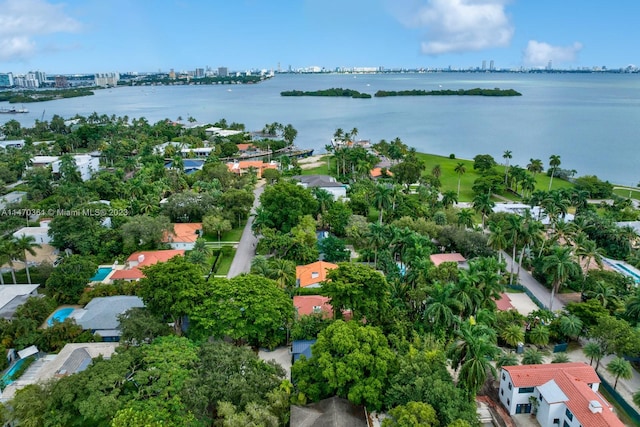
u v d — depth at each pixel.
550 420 50.28
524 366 55.66
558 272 74.50
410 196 137.50
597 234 105.44
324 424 46.03
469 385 48.84
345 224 112.38
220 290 63.38
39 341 64.06
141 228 97.81
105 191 137.38
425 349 53.78
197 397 45.81
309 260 94.75
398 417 44.16
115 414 42.44
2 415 45.75
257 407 45.53
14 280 83.12
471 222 106.31
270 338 66.00
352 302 64.81
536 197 121.44
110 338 67.75
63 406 44.50
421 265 69.06
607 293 73.12
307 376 52.09
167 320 67.69
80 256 84.75
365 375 50.91
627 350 58.44
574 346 68.81
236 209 118.69
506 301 78.75
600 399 49.31
